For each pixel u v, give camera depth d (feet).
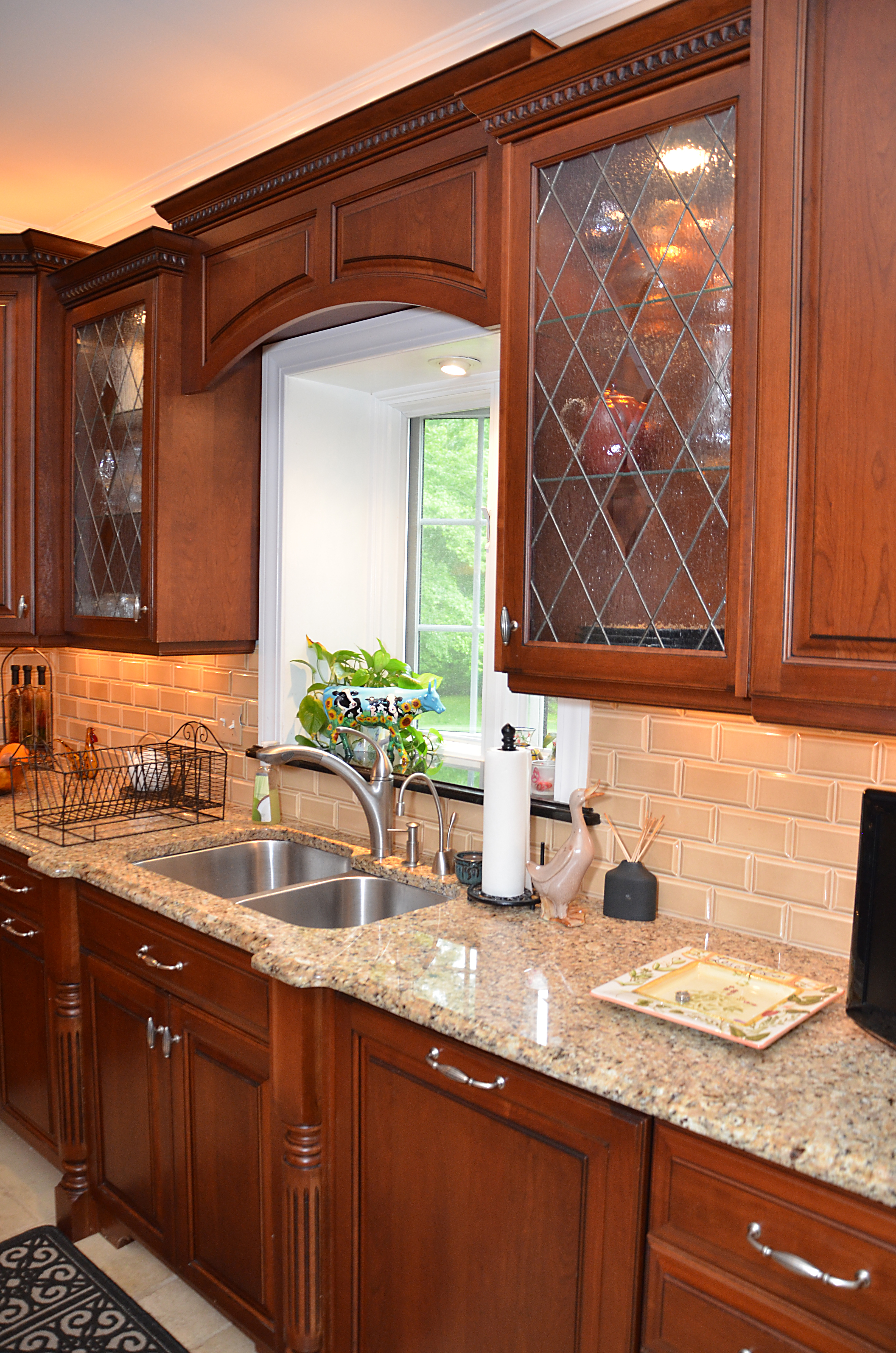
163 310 8.30
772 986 4.96
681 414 4.93
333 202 6.97
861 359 4.16
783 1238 3.81
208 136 8.93
